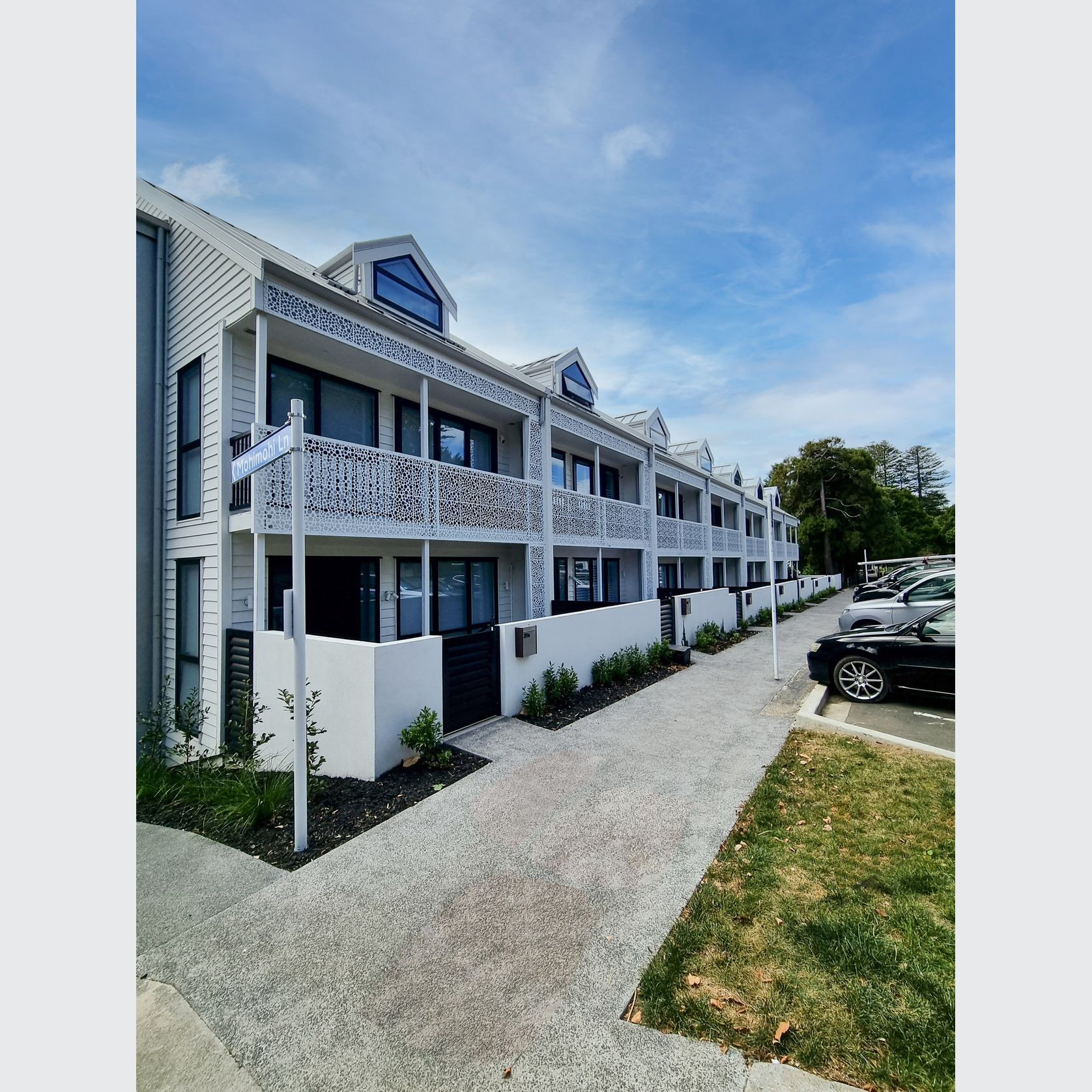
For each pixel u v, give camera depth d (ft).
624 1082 6.24
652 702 24.52
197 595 23.26
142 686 24.98
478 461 35.63
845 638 24.45
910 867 10.48
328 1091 6.31
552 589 35.91
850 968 7.84
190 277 24.25
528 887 10.41
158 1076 6.53
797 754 17.17
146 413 25.58
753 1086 6.09
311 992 7.88
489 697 21.95
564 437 41.37
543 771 16.38
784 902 9.56
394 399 29.76
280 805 14.34
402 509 25.02
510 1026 7.13
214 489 21.86
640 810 13.64
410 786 15.51
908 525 158.81
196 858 12.00
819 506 138.51
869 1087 6.02
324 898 10.33
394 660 16.76
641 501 51.03
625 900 9.87
